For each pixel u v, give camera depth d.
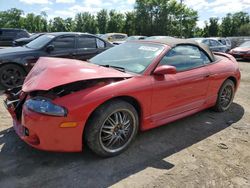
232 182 2.74
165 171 2.89
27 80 3.19
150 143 3.49
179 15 60.03
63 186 2.59
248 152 3.38
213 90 4.36
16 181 2.65
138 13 60.50
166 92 3.47
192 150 3.37
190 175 2.83
